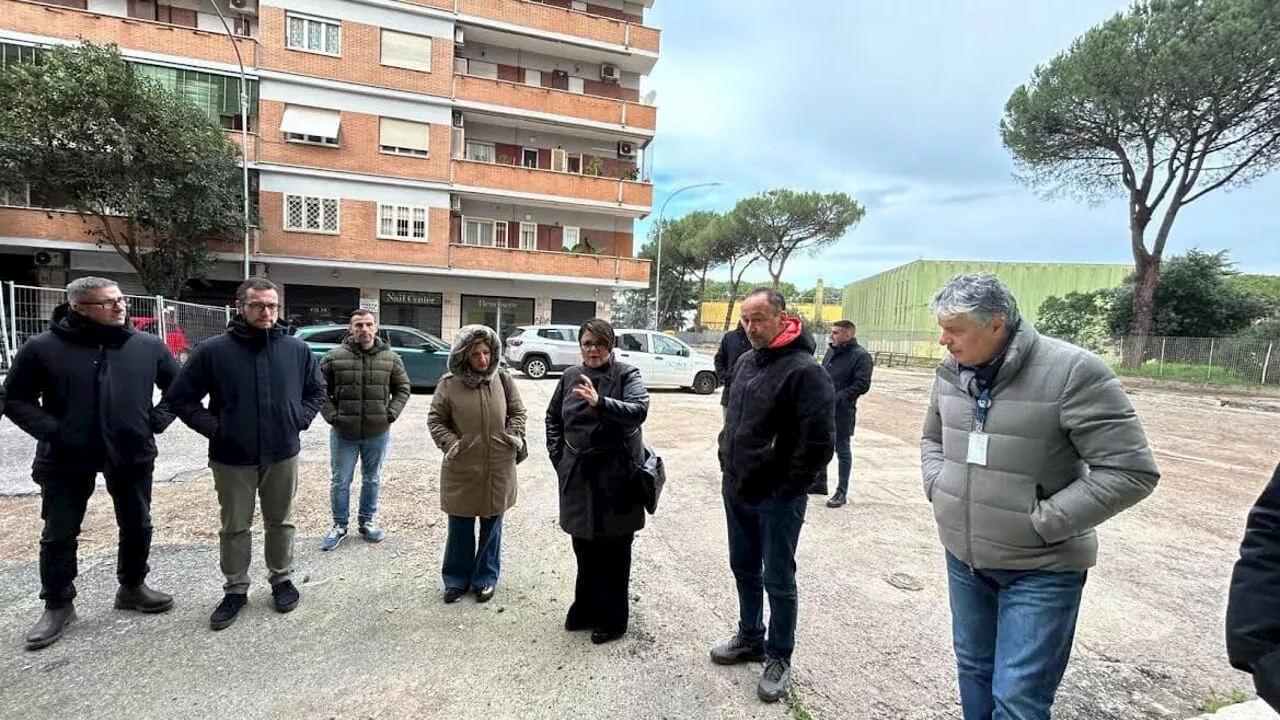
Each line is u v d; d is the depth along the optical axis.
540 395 11.87
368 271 20.09
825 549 4.29
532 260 21.22
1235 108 17.64
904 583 3.72
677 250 46.62
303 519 4.54
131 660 2.67
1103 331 25.14
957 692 2.60
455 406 3.27
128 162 14.17
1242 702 2.59
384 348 4.23
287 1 18.00
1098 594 3.68
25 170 13.74
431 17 19.62
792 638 2.58
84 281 2.83
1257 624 1.23
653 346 14.65
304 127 18.23
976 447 1.89
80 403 2.81
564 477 2.92
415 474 5.87
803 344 2.53
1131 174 20.77
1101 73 18.52
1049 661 1.76
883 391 17.00
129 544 3.02
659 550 4.18
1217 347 20.48
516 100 20.92
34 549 3.77
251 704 2.39
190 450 6.54
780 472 2.47
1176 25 17.58
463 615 3.17
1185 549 4.54
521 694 2.51
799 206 34.75
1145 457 1.65
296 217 18.62
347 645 2.85
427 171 19.89
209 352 2.97
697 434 8.80
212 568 3.60
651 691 2.56
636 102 24.05
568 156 23.17
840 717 2.41
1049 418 1.75
